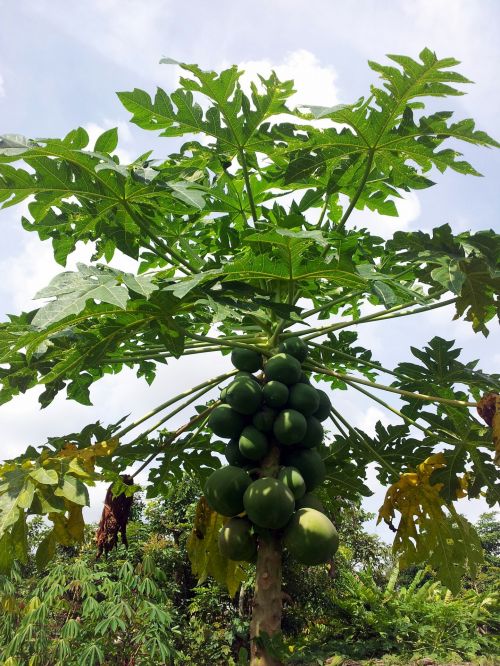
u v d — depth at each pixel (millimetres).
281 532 1359
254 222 1708
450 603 5094
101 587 3246
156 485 2061
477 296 1680
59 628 3625
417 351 1815
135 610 3377
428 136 1582
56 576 3225
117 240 1748
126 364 2066
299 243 1367
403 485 1815
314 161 1677
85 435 1751
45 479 1413
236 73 1653
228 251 1910
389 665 4320
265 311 1772
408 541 1797
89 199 1610
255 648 1243
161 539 5992
